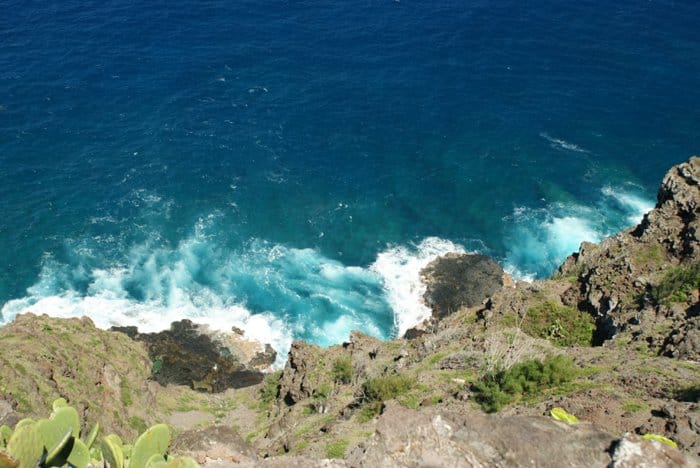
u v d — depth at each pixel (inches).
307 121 3538.4
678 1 4630.9
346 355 2076.8
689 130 3496.6
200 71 3828.7
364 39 4202.8
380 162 3316.9
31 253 2765.7
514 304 1863.9
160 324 2561.5
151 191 3080.7
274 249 2883.9
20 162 3149.6
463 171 3275.1
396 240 2940.5
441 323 2070.6
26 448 529.0
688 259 1678.2
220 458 687.1
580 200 3125.0
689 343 1293.1
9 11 4234.7
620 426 976.3
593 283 1797.5
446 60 4037.9
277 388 2177.7
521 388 1234.0
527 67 3978.8
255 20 4340.6
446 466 581.6
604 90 3786.9
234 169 3228.3
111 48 3959.2
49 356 1861.5
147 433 609.9
